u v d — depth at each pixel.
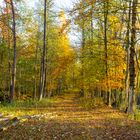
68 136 13.19
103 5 13.59
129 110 23.23
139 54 28.62
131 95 23.23
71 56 33.78
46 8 38.06
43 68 37.47
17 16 33.97
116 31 27.12
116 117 20.81
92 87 36.75
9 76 45.50
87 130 14.81
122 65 30.42
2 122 16.08
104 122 17.88
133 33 18.56
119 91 35.91
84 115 21.67
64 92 71.75
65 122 17.55
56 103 34.41
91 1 13.40
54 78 56.75
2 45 44.62
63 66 34.62
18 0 33.28
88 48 31.09
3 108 25.33
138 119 20.36
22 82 56.91
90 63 33.00
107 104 32.50
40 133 13.62
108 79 30.84
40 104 31.20
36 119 18.39
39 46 48.19
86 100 33.88
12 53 45.72
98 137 13.05
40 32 46.72
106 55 29.64
